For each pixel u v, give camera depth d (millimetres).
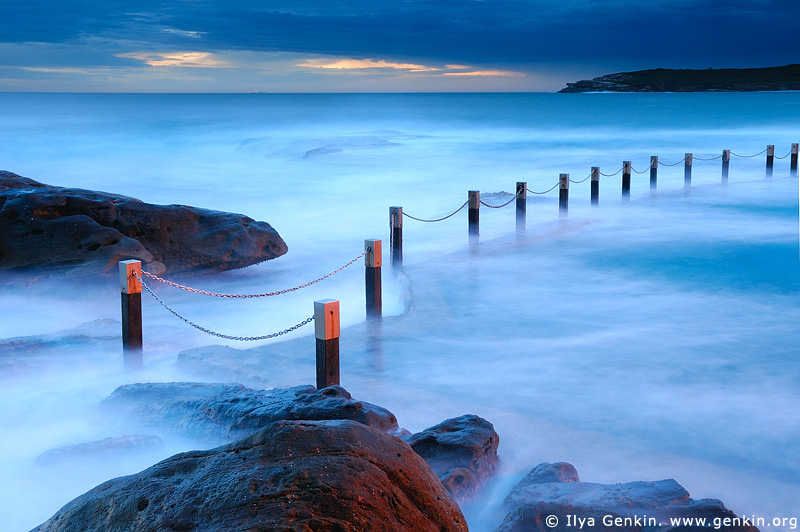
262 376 8188
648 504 4586
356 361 8852
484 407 7402
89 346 9516
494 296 11977
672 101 134125
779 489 5609
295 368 8508
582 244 16188
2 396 7930
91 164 41750
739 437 6578
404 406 7461
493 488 5586
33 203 13641
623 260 14648
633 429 6785
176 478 3387
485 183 29859
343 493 3107
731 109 90312
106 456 5906
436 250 17219
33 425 7051
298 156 42906
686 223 18922
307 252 17688
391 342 9602
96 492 3486
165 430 6461
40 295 12891
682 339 9648
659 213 20562
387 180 31734
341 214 23406
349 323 11156
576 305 11469
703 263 14344
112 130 69938
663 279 13117
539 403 7488
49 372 8672
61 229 13406
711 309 11172
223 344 10344
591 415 7148
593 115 84625
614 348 9297
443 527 3334
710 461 6105
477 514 5109
